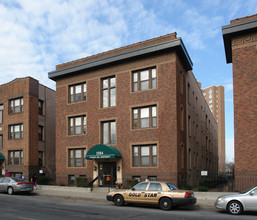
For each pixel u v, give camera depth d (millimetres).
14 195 20312
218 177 21531
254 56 18484
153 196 13984
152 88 22422
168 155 20859
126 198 14773
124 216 11594
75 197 18844
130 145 22672
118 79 24109
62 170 26359
